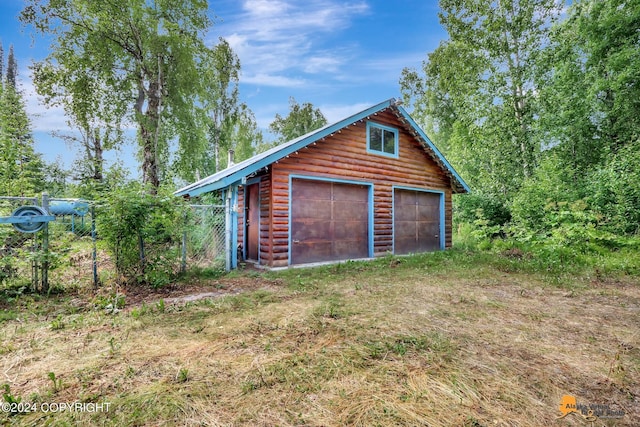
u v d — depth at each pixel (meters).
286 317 3.55
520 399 2.01
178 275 5.63
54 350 2.65
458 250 10.23
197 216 6.35
